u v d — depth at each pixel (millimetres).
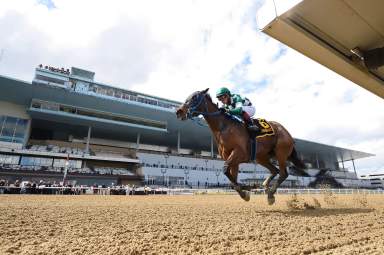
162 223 3104
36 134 38312
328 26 3115
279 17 2812
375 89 4301
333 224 3109
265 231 2643
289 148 4891
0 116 31953
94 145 39750
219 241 2244
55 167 30188
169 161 39375
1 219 3295
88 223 3078
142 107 36062
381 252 1918
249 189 4426
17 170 26734
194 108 4250
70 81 33375
